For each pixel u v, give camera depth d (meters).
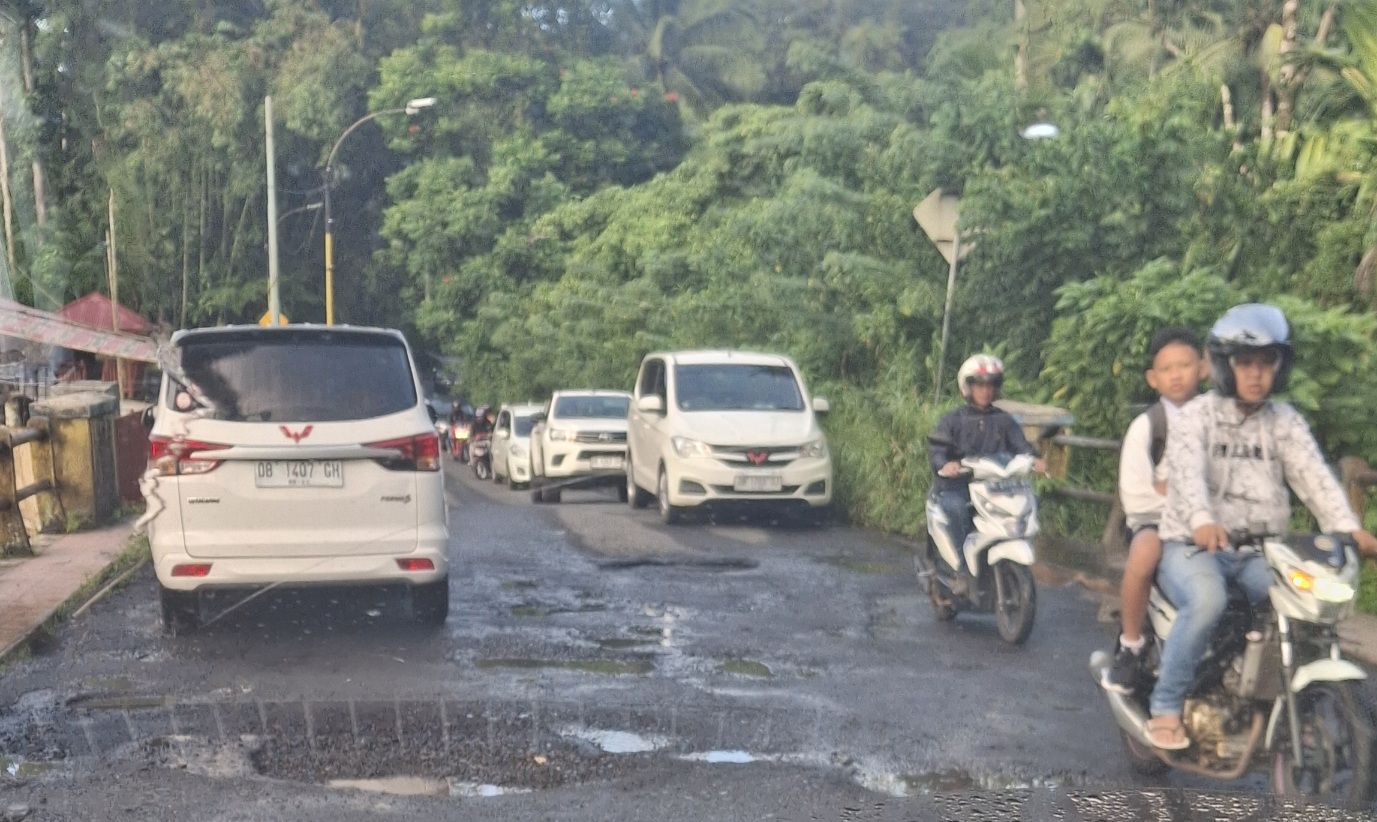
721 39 52.47
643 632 8.41
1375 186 11.92
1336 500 4.95
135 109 43.91
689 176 34.38
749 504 14.46
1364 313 11.23
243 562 7.91
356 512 8.04
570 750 5.70
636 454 16.75
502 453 26.81
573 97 47.56
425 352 51.44
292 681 7.02
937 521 8.70
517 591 9.92
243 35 50.06
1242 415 5.07
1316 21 17.33
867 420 15.52
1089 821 4.76
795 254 19.67
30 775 5.31
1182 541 5.04
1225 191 13.06
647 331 28.89
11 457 11.12
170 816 4.79
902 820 4.78
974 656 7.77
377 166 51.66
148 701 6.57
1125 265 13.38
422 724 6.11
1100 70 21.34
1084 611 9.20
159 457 7.89
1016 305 14.18
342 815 4.80
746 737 5.93
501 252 43.12
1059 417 11.27
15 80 29.14
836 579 10.61
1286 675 4.72
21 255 24.19
